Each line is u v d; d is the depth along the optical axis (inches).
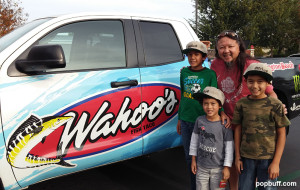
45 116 89.6
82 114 96.3
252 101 85.4
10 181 85.9
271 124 83.1
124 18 114.3
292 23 1249.4
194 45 96.3
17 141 85.4
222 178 92.3
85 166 99.3
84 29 104.2
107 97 101.3
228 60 94.0
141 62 113.4
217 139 90.9
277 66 147.3
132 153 109.3
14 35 102.0
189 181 127.9
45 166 90.5
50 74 93.2
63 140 93.1
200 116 96.3
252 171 87.0
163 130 117.0
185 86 101.7
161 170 139.4
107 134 101.7
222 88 98.9
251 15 1037.8
